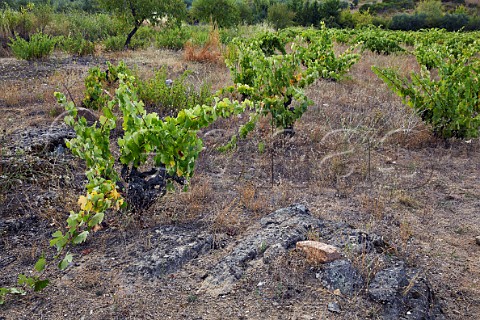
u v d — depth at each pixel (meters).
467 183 5.24
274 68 6.03
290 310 2.94
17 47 10.74
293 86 6.04
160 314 2.91
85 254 3.50
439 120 6.43
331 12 38.81
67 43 12.07
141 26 16.44
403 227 4.06
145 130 3.61
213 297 3.06
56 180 4.54
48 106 7.03
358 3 66.38
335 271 3.18
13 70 9.59
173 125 3.65
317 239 3.64
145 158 3.85
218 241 3.66
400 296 3.05
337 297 3.04
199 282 3.21
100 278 3.22
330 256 3.28
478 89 6.39
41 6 15.27
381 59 13.27
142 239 3.68
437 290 3.29
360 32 18.33
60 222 3.87
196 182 4.76
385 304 2.99
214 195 4.52
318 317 2.88
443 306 3.15
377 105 8.01
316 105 7.78
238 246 3.55
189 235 3.72
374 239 3.69
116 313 2.90
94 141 3.80
